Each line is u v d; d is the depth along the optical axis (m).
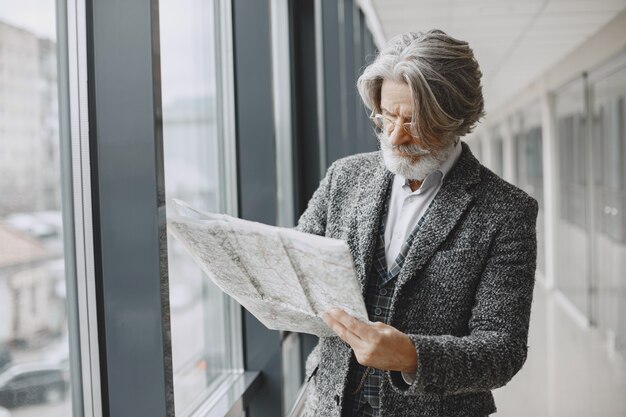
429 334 1.34
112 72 1.37
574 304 6.99
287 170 3.42
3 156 1.17
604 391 4.38
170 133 1.99
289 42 3.32
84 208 1.38
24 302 1.21
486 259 1.34
